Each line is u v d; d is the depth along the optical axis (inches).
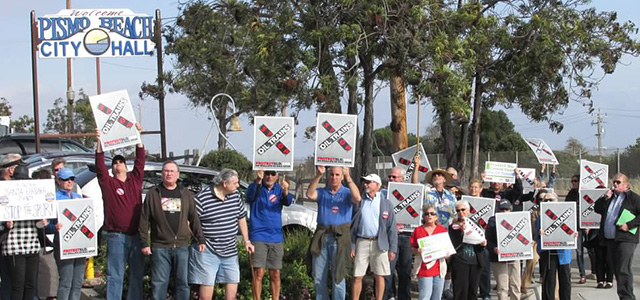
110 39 746.8
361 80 572.4
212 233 374.3
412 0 549.3
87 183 491.2
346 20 556.1
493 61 727.1
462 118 580.1
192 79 881.5
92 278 486.3
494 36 698.2
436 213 414.9
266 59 563.5
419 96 502.9
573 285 544.7
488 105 757.9
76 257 372.8
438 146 1827.0
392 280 464.4
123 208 370.3
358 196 402.9
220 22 661.3
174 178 367.6
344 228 400.8
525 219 427.8
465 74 573.6
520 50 712.4
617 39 754.2
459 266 414.9
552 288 448.8
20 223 366.3
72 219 370.6
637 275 584.4
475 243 412.5
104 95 376.8
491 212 446.3
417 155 491.5
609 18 757.9
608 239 471.8
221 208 376.2
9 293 374.0
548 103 745.0
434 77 541.6
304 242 480.1
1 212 356.5
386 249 407.2
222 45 686.5
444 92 546.3
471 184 470.3
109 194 370.0
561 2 743.1
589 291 518.3
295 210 569.0
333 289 401.1
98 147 374.0
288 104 560.1
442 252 395.2
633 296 465.4
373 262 408.8
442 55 550.9
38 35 729.6
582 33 721.6
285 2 564.7
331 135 399.5
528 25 709.3
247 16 603.8
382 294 411.5
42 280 400.8
